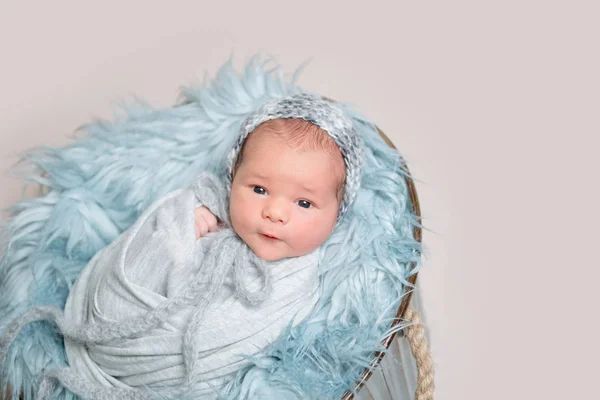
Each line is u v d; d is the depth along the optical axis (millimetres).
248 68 2041
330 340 1694
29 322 1739
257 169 1626
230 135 1948
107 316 1677
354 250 1783
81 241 1900
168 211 1783
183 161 1972
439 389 2203
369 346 1676
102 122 2025
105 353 1673
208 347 1646
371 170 1879
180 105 2070
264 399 1647
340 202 1726
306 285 1729
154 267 1697
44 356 1747
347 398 1646
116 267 1686
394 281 1775
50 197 1921
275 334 1689
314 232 1670
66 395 1687
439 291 2295
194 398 1662
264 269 1701
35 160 1953
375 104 2506
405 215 1859
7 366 1746
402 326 1721
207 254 1720
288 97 1713
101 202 1933
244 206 1661
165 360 1637
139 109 2053
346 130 1667
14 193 2229
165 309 1627
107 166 1941
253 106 1966
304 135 1624
